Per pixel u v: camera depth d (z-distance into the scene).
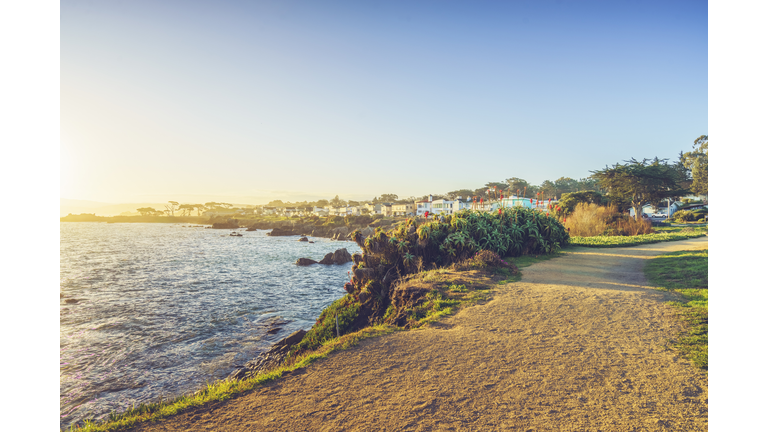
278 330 15.29
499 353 5.58
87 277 30.78
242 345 13.41
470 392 4.44
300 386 4.72
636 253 15.90
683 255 13.88
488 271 11.31
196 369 11.16
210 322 16.66
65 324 16.36
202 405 4.32
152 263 40.72
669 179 42.84
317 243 74.69
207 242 75.81
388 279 11.66
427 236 12.80
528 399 4.25
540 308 7.77
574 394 4.34
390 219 103.00
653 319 6.88
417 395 4.40
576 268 12.30
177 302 21.14
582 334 6.27
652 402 4.11
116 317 17.64
